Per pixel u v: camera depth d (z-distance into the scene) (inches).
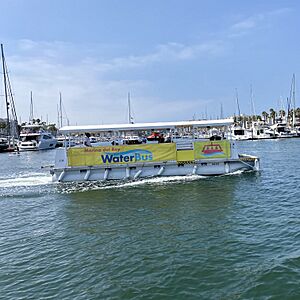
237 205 633.6
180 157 954.7
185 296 311.9
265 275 341.7
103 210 636.7
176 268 369.1
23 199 765.9
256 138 3627.0
